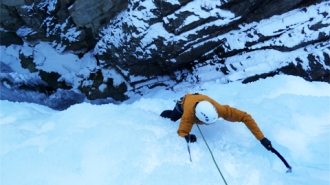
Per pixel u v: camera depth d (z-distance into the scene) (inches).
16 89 332.5
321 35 233.5
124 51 295.7
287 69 240.5
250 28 262.4
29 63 353.4
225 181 103.1
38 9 328.8
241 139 133.5
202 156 120.8
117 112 161.2
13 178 118.0
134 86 328.5
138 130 138.0
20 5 330.6
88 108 167.2
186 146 125.6
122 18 299.1
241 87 202.5
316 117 146.7
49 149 132.3
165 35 269.0
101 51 320.5
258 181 108.3
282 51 246.7
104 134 136.9
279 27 249.3
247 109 156.9
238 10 252.8
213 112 116.8
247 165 114.1
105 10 304.0
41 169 120.8
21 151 133.4
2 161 127.9
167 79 319.3
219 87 213.5
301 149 128.3
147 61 294.4
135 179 111.1
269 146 113.7
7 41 361.4
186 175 110.0
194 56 279.3
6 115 185.3
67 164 122.6
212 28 260.1
